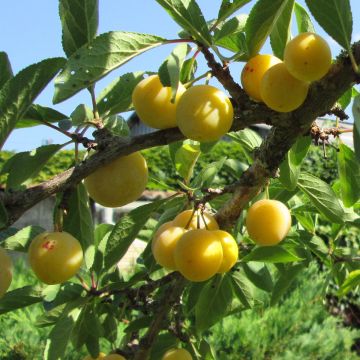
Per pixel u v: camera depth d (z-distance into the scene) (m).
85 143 0.37
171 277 0.49
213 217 0.45
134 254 1.29
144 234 0.60
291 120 0.36
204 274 0.38
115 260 0.44
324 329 1.25
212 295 0.51
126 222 0.44
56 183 0.34
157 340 0.53
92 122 0.38
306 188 0.48
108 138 0.36
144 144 0.36
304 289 1.36
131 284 0.49
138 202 2.13
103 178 0.38
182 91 0.36
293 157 0.44
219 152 2.65
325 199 0.48
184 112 0.34
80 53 0.33
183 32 0.40
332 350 1.25
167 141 0.36
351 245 1.46
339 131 0.44
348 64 0.35
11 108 0.32
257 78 0.36
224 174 1.82
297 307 1.33
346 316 1.77
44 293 0.49
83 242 0.41
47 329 0.97
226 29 0.40
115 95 0.40
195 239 0.38
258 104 0.37
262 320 1.22
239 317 1.24
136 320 0.53
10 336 0.95
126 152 0.36
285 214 0.43
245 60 0.38
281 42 0.40
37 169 0.37
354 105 0.31
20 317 0.96
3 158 2.26
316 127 0.43
